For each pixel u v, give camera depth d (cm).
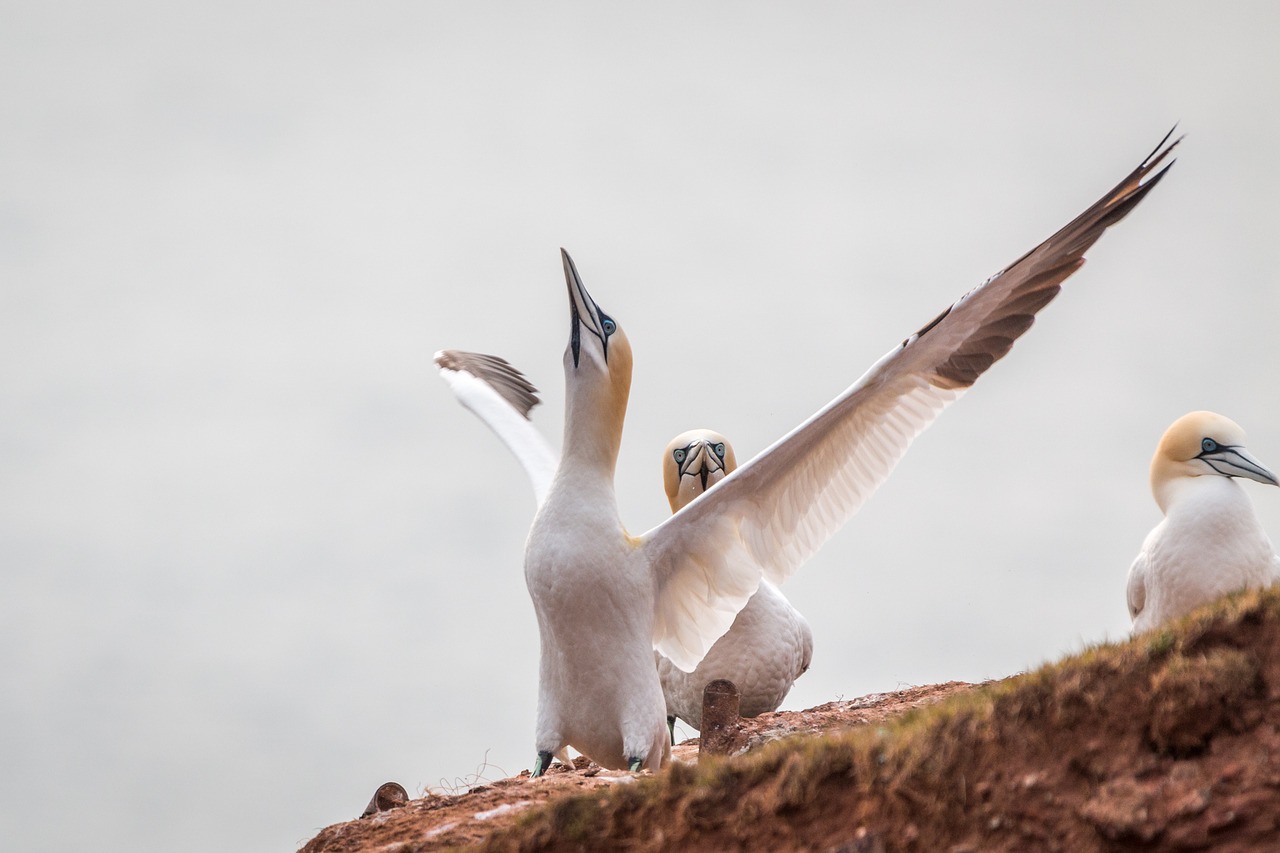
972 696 1336
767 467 1698
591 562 1652
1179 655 1238
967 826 1198
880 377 1630
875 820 1232
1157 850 1145
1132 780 1180
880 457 1689
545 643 1708
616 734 1686
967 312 1595
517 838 1362
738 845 1263
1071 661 1286
